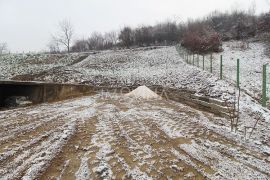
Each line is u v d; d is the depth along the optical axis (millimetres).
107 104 12086
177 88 14555
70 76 22422
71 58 37281
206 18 48656
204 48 27922
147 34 54406
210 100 10859
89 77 21812
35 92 17156
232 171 4699
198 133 6902
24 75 24594
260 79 15008
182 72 19484
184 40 34250
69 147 5781
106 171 4590
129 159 5137
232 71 18000
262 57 22984
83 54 40094
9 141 6328
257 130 7582
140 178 4367
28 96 17516
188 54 29250
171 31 53531
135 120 8398
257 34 31781
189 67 21078
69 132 6883
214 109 10203
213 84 13594
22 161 5055
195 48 29219
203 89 13250
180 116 8984
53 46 61094
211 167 4836
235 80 14758
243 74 16734
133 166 4820
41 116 9391
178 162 5020
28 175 4426
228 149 5762
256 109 9602
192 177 4434
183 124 7820
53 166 4820
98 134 6770
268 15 32969
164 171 4637
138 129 7246
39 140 6316
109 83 19281
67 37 60375
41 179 4324
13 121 8656
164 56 31219
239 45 29219
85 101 13352
